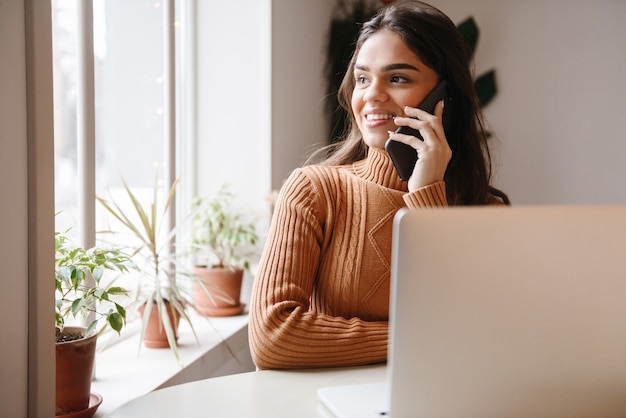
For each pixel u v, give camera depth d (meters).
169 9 2.51
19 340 1.25
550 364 0.85
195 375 2.22
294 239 1.36
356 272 1.40
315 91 3.55
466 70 1.51
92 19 1.94
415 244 0.80
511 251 0.82
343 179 1.46
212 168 3.07
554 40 3.97
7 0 1.19
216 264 2.89
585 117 3.96
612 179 3.96
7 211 1.21
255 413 1.03
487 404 0.85
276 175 3.07
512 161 4.04
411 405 0.84
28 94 1.25
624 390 0.88
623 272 0.85
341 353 1.24
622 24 3.89
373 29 1.47
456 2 4.05
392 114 1.44
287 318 1.24
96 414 1.70
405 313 0.81
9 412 1.23
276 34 3.02
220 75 3.04
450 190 1.64
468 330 0.82
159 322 2.19
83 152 1.93
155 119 2.70
